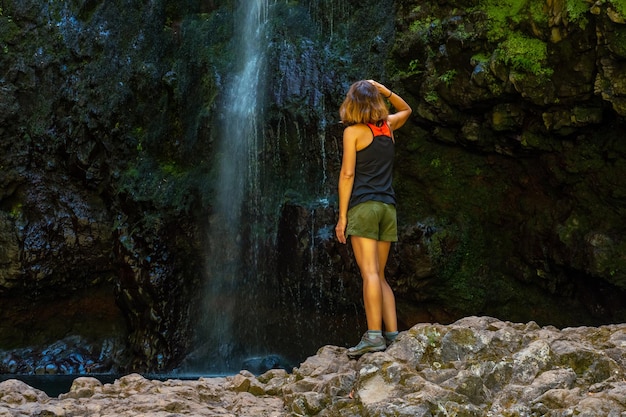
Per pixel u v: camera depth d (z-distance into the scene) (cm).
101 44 1488
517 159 1247
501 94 1141
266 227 1378
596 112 1073
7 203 1458
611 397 414
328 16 1408
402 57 1290
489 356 493
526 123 1167
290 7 1426
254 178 1393
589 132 1128
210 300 1416
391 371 462
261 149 1385
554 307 1254
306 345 1370
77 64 1490
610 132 1113
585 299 1217
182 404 504
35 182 1468
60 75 1485
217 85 1432
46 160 1477
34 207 1459
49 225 1458
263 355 1396
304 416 470
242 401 529
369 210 530
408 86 1280
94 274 1482
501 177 1285
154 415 470
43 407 485
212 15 1502
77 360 1417
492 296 1285
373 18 1360
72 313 1484
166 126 1466
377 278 530
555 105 1097
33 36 1493
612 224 1152
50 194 1470
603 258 1130
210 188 1413
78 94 1471
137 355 1388
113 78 1478
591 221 1173
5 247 1423
